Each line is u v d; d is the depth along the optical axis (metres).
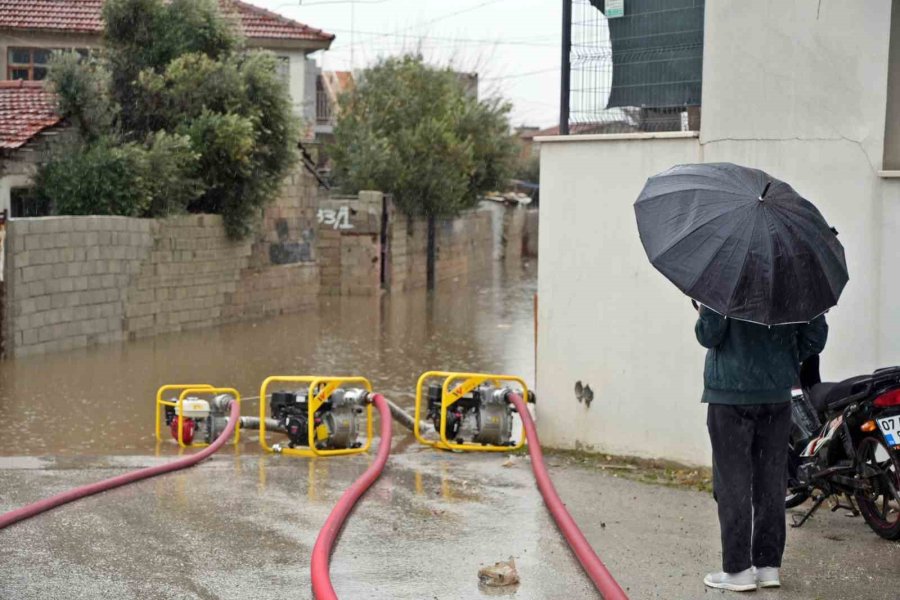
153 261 24.80
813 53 8.01
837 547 6.75
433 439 12.48
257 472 9.31
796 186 8.13
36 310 21.03
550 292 9.70
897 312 7.73
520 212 62.72
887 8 7.71
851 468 6.76
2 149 22.50
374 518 7.46
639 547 6.76
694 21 9.09
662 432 9.05
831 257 5.61
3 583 5.82
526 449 10.67
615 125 9.58
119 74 26.80
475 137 43.94
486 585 5.97
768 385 5.75
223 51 28.16
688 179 5.86
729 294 5.43
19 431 14.18
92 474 9.02
